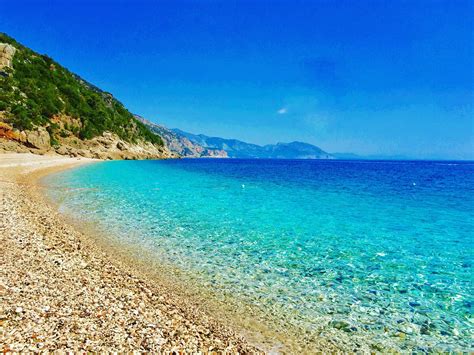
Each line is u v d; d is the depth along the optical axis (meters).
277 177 56.84
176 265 10.97
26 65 88.75
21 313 5.72
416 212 23.05
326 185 42.56
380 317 7.95
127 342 5.59
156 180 40.84
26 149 66.00
